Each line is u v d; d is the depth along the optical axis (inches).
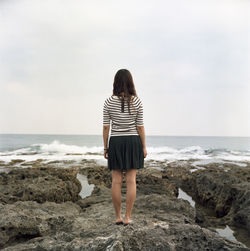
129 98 120.5
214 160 723.4
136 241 105.5
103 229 128.3
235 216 233.9
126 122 121.1
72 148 1193.4
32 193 270.4
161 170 529.3
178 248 108.5
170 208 202.8
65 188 301.4
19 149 1148.5
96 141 1956.2
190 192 394.0
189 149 1203.2
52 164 613.0
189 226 125.4
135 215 176.4
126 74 123.7
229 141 2299.5
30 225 160.4
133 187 125.7
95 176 441.4
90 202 251.6
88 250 103.3
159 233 116.2
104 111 125.3
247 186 281.1
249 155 917.8
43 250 109.2
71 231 142.6
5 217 164.7
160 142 2005.4
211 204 319.6
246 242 191.6
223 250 109.6
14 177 364.5
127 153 120.3
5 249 113.3
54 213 188.9
